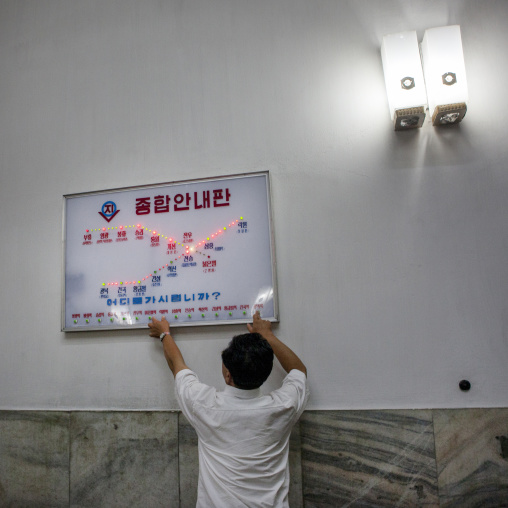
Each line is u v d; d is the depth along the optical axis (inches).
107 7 87.9
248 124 77.2
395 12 75.9
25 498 74.0
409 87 67.7
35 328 79.0
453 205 68.8
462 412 63.4
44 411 75.5
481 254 66.9
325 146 73.9
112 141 82.4
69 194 80.5
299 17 78.9
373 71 74.8
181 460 69.0
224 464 49.9
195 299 72.4
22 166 85.7
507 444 61.7
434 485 62.3
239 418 50.7
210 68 80.7
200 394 54.8
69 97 86.1
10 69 90.7
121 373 74.1
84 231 78.8
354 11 77.2
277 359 68.7
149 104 82.0
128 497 70.2
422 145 71.1
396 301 67.8
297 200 73.1
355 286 69.2
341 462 65.1
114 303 75.4
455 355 65.1
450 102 66.2
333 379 67.5
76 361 76.3
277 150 75.4
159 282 74.2
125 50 85.3
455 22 73.8
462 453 62.5
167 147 79.7
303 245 71.6
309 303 69.9
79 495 71.9
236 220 73.3
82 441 73.3
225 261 72.4
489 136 69.7
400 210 70.0
